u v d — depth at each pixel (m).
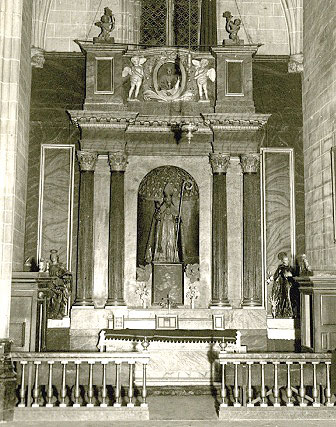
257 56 17.23
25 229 16.14
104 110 15.84
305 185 16.64
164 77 16.44
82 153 15.85
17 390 13.12
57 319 15.39
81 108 16.77
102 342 14.67
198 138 16.33
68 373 14.13
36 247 16.09
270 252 16.44
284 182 16.73
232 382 14.39
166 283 16.08
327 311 13.14
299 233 16.55
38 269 15.78
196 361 14.53
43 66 16.89
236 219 16.12
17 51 11.96
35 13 16.98
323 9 15.35
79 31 17.42
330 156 14.64
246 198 15.93
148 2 18.12
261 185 16.67
